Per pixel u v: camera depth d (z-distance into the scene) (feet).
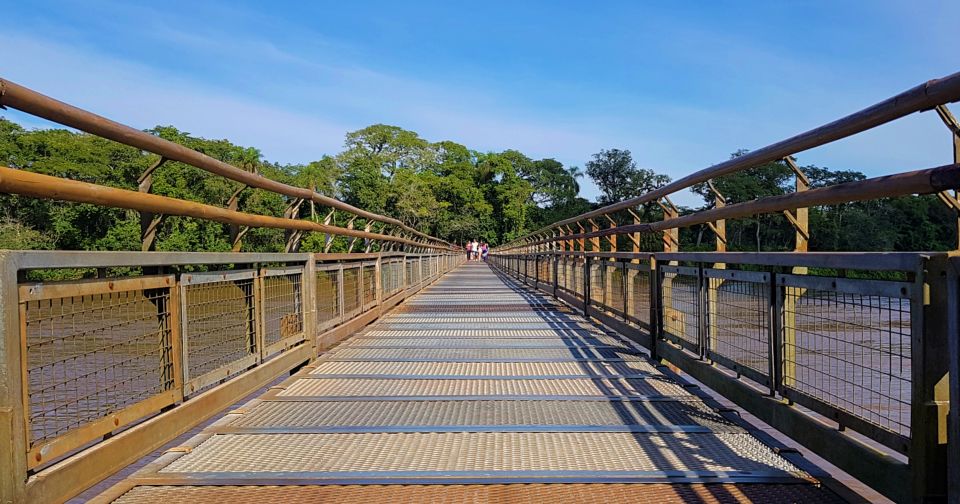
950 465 5.77
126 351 8.43
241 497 7.82
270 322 14.39
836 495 7.76
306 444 9.98
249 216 12.86
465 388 14.23
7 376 6.07
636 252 19.36
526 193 264.52
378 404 12.76
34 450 6.42
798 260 8.87
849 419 7.70
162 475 8.48
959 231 6.35
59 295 6.95
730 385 11.82
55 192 6.84
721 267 13.17
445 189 246.06
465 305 35.19
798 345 9.27
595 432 10.59
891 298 6.87
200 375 10.66
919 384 6.29
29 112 6.37
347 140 231.91
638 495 7.80
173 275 9.68
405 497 7.79
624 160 245.04
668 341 16.47
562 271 36.78
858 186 7.40
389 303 31.24
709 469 8.66
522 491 7.97
